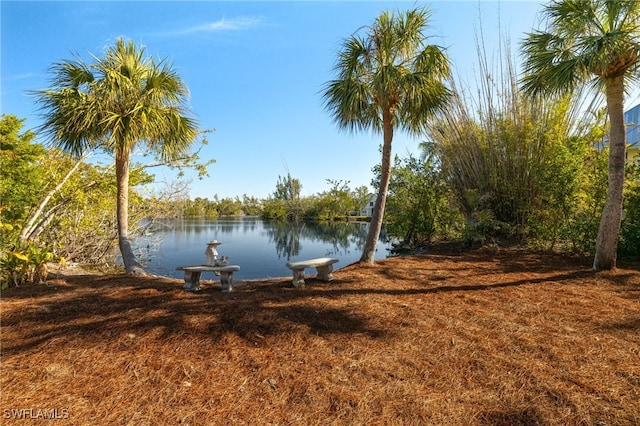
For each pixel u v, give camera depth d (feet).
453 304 12.67
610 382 7.34
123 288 14.76
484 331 10.15
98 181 28.17
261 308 11.84
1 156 19.35
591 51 14.37
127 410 6.54
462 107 29.32
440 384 7.41
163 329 10.00
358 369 8.04
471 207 28.63
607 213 17.07
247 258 35.94
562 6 15.85
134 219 34.24
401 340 9.58
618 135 16.46
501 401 6.78
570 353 8.68
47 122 16.49
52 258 17.19
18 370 7.89
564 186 22.48
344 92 18.04
